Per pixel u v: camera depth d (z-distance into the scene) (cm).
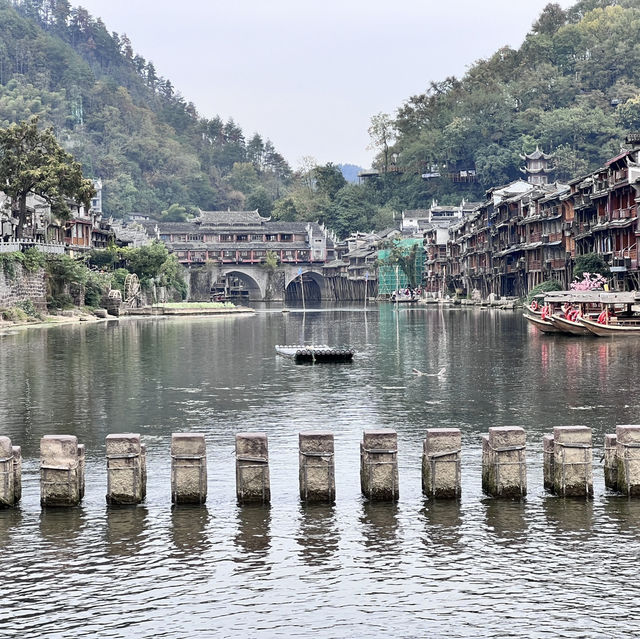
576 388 5216
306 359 7106
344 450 3562
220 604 2125
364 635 1980
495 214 18262
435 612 2078
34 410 4619
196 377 6034
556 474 2841
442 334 10038
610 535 2509
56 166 13100
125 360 7238
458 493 2825
